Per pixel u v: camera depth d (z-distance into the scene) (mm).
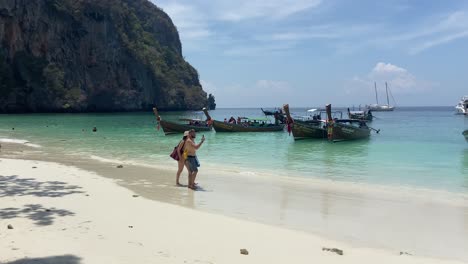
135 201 9750
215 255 6121
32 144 26922
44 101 87938
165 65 133750
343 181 13828
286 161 19391
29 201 9258
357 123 39312
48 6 92125
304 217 8898
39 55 90250
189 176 12062
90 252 5895
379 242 7238
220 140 32125
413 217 9008
